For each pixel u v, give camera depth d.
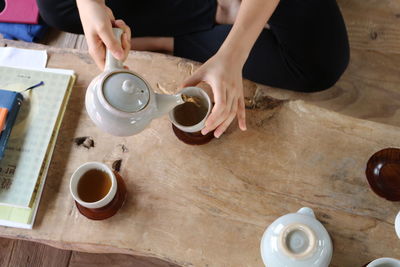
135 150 0.94
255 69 1.34
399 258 0.84
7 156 0.93
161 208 0.89
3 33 1.60
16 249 1.43
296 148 0.93
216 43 1.34
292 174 0.91
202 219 0.88
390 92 1.49
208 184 0.91
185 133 0.93
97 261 1.41
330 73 1.30
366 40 1.54
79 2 0.87
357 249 0.85
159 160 0.93
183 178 0.91
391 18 1.56
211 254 0.85
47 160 0.94
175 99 0.76
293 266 0.72
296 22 1.23
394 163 0.86
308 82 1.34
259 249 0.85
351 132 0.94
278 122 0.95
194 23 1.36
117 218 0.89
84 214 0.87
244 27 0.94
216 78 0.87
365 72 1.51
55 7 1.28
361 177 0.90
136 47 1.51
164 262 1.40
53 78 1.00
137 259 1.41
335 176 0.90
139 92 0.71
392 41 1.54
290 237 0.73
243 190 0.90
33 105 0.97
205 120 0.83
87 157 0.94
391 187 0.86
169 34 1.39
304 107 0.96
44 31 1.61
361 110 1.47
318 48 1.25
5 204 0.90
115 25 0.88
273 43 1.29
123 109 0.71
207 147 0.94
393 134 0.93
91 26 0.84
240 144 0.94
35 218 0.90
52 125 0.95
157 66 1.01
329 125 0.95
